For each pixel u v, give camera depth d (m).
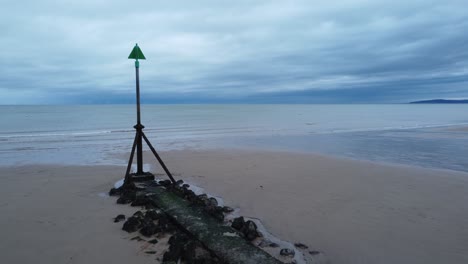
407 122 42.91
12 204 6.95
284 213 6.75
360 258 4.88
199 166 11.92
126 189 7.55
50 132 26.34
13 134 24.64
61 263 4.33
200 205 6.24
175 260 4.25
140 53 7.95
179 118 52.09
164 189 7.38
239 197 7.90
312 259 4.80
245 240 4.68
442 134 25.92
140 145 8.20
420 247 5.28
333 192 8.42
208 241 4.61
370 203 7.53
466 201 7.81
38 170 11.18
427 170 11.63
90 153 15.50
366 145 19.39
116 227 5.57
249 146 18.53
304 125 36.47
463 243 5.45
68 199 7.38
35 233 5.32
